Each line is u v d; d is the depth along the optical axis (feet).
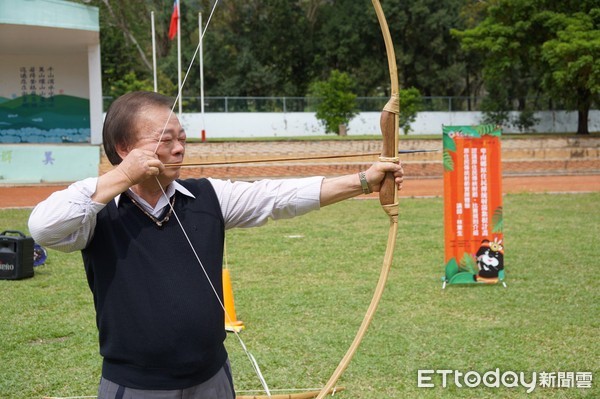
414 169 65.57
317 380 13.88
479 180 21.42
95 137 66.69
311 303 19.65
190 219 7.27
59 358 15.29
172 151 7.16
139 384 7.01
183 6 114.32
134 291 6.97
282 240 30.37
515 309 18.84
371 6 110.93
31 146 60.08
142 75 107.65
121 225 7.07
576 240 29.71
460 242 21.47
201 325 7.06
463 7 109.60
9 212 42.01
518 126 99.96
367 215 38.75
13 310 19.15
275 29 116.06
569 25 71.15
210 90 114.11
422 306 19.22
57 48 69.46
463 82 124.98
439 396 13.06
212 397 7.32
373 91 119.96
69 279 23.07
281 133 93.56
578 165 69.46
